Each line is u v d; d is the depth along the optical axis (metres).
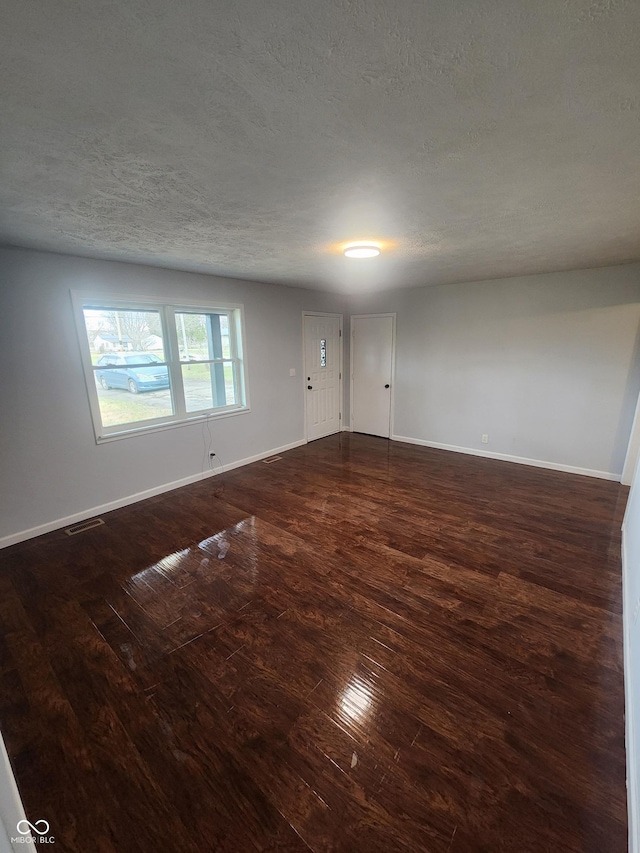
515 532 3.09
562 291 4.14
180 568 2.66
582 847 1.18
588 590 2.38
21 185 1.63
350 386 6.32
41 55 0.85
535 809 1.28
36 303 2.92
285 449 5.41
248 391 4.71
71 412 3.21
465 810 1.28
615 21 0.76
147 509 3.59
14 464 2.95
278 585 2.46
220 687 1.75
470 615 2.18
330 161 1.42
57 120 1.14
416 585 2.45
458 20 0.77
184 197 1.79
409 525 3.23
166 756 1.46
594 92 1.00
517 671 1.81
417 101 1.05
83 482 3.35
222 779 1.38
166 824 1.26
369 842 1.21
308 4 0.73
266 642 2.00
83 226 2.25
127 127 1.18
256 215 2.06
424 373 5.43
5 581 2.54
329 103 1.06
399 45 0.84
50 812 1.29
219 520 3.36
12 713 1.64
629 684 1.65
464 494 3.85
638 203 1.89
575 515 3.38
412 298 5.35
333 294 5.80
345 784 1.36
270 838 1.22
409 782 1.36
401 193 1.75
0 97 1.01
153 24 0.77
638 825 1.14
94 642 2.02
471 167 1.48
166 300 3.73
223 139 1.26
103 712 1.64
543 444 4.57
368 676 1.79
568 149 1.33
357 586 2.44
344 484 4.16
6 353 2.83
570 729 1.54
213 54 0.86
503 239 2.61
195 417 4.20
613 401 4.04
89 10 0.73
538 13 0.75
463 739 1.51
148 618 2.19
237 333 4.54
